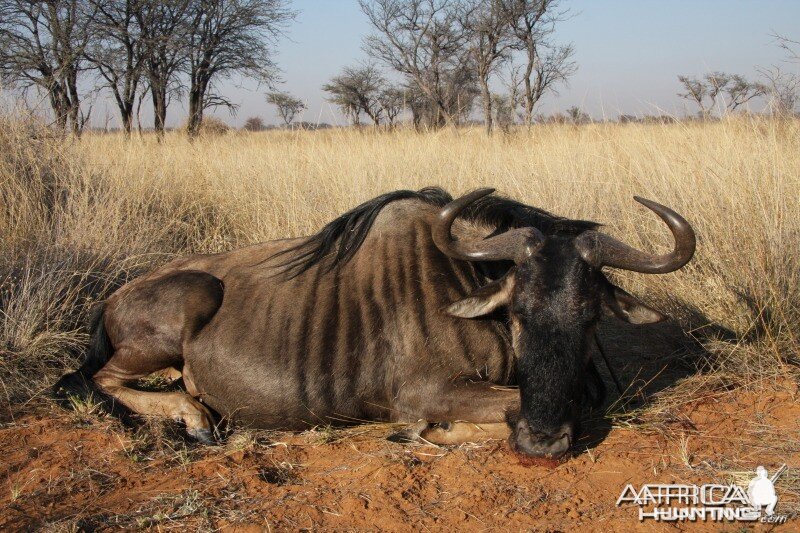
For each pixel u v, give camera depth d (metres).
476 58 24.73
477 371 4.16
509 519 3.32
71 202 6.98
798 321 5.02
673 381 4.76
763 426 4.05
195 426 4.30
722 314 5.29
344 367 4.27
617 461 3.79
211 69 24.88
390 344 4.26
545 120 13.96
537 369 3.56
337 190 8.11
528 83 21.95
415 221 4.56
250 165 9.82
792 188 6.39
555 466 3.68
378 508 3.43
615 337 5.49
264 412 4.34
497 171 9.16
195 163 10.00
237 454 4.01
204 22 23.91
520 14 23.06
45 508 3.44
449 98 26.36
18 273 5.77
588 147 9.41
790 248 5.46
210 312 4.46
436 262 4.36
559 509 3.39
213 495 3.56
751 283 5.21
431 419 4.18
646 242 6.54
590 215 7.21
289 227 7.40
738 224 5.75
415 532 3.25
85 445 4.09
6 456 3.96
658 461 3.78
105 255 6.25
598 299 3.72
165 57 22.92
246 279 4.62
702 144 7.85
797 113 7.36
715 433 4.04
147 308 4.54
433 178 9.05
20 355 4.98
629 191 7.53
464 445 4.05
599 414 4.30
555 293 3.63
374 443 4.13
